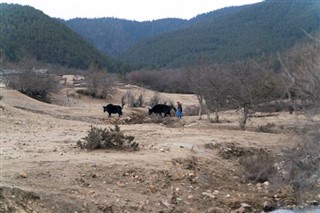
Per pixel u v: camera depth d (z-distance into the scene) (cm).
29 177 1042
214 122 3078
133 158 1347
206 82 3177
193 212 1080
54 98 5794
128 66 13225
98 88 6638
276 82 1029
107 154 1388
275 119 2988
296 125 962
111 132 1538
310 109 893
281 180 1255
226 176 1402
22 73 5447
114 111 3362
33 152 1386
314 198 1191
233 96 2731
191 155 1491
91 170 1178
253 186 1336
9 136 1800
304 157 1007
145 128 2275
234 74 2817
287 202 1206
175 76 8956
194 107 4919
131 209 1009
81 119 3048
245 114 2600
